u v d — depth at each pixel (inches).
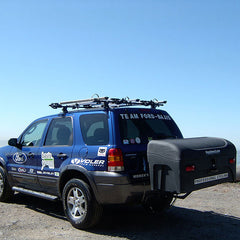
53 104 223.5
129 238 180.4
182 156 162.2
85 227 193.3
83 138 204.2
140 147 191.3
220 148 183.2
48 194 228.5
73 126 214.4
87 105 219.3
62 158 212.7
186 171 163.0
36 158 237.5
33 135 252.5
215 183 177.8
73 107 222.4
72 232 190.4
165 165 168.9
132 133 193.2
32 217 225.0
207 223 211.9
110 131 188.4
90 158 193.0
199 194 312.3
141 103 225.6
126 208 256.4
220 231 194.4
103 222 213.5
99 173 185.3
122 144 185.0
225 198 293.3
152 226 205.0
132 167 184.1
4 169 271.3
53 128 233.9
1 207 255.0
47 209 249.1
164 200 225.9
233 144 194.1
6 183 268.2
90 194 189.8
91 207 188.7
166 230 196.4
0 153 277.9
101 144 190.9
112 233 189.3
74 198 200.1
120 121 191.8
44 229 196.1
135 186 179.5
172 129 220.2
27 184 249.0
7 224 206.4
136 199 184.7
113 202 182.1
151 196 190.9
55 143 226.4
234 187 346.9
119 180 177.3
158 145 172.7
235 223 212.2
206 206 262.1
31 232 189.9
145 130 200.5
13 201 276.8
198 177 168.2
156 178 173.9
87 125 205.6
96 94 207.6
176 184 162.7
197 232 192.4
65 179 214.2
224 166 183.6
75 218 197.3
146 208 237.3
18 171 254.7
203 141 186.4
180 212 242.7
